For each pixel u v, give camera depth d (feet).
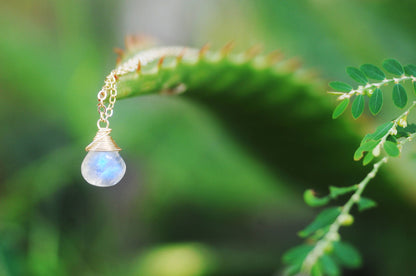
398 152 0.82
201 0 1.72
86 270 1.51
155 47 0.99
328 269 0.80
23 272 1.35
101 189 1.65
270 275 1.26
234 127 1.06
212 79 0.97
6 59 1.68
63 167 1.55
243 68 0.96
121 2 1.74
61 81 1.67
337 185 1.08
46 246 1.40
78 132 1.59
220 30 1.68
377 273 1.23
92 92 1.59
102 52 1.70
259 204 1.55
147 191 1.61
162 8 1.75
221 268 1.25
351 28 1.47
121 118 1.54
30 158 1.83
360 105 0.85
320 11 1.49
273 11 1.54
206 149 1.50
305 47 1.48
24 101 1.76
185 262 1.26
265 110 1.01
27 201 1.50
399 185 1.05
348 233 1.25
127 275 1.38
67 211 1.63
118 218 1.64
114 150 0.92
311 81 0.99
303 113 1.01
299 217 1.62
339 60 1.44
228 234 1.64
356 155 0.84
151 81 0.92
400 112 1.24
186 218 1.62
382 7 1.45
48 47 1.73
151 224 1.62
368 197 1.08
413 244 1.14
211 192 1.56
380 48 1.45
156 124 1.51
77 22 1.69
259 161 1.13
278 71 0.98
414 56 1.44
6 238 1.35
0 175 1.81
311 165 1.07
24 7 1.80
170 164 1.53
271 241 1.60
